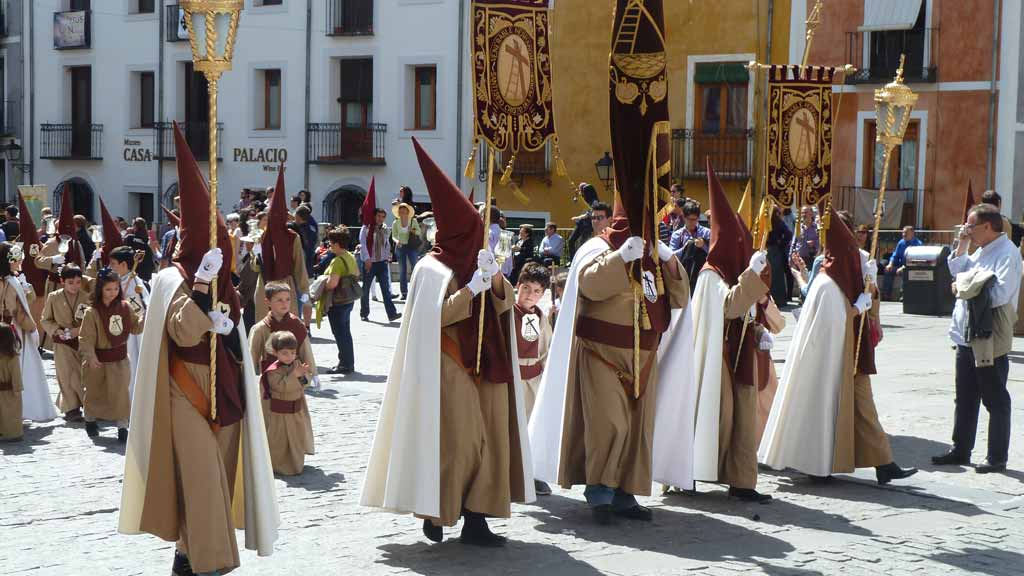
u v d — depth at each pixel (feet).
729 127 102.53
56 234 57.77
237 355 21.91
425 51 113.19
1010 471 32.58
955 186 95.76
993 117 94.12
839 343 30.81
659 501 29.25
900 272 83.46
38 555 24.08
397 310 76.43
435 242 25.25
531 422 28.19
